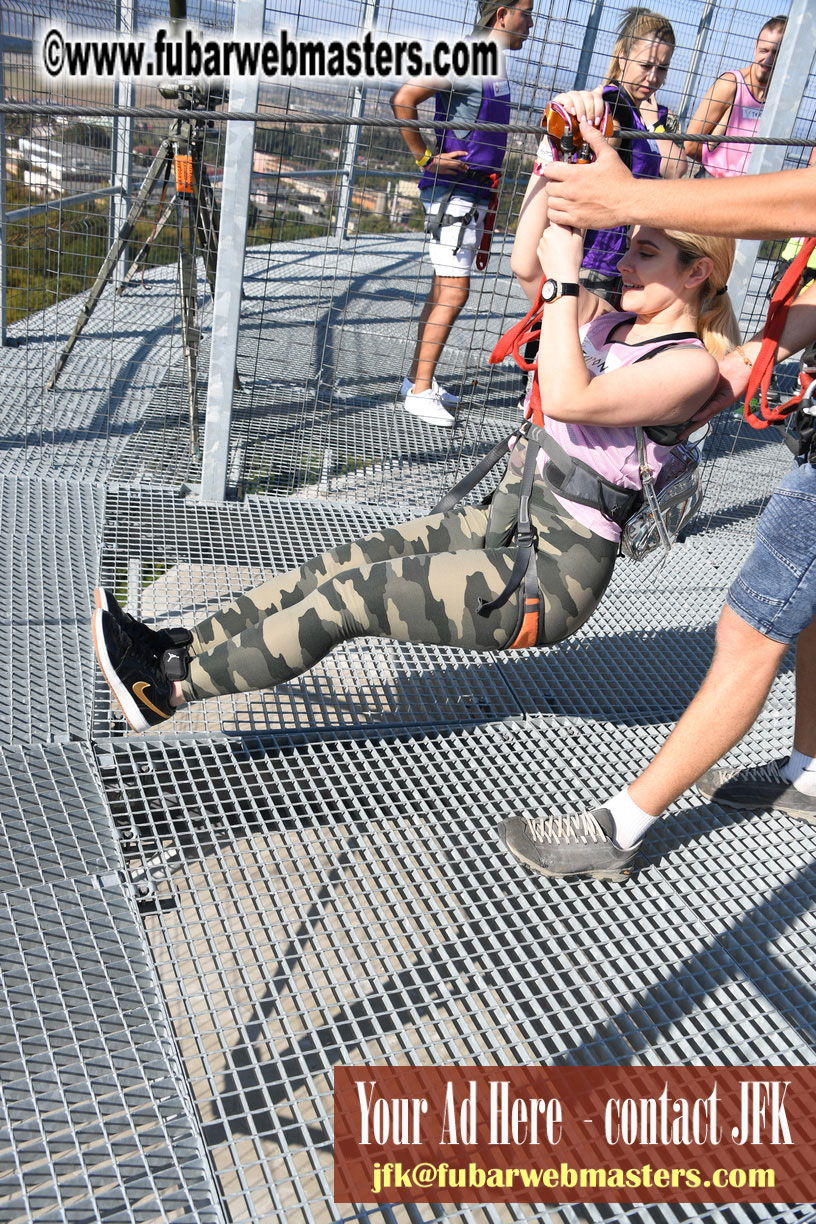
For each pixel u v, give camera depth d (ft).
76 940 5.81
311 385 16.58
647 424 5.89
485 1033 5.70
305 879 6.51
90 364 15.48
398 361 18.80
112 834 6.63
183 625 9.18
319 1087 5.54
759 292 13.55
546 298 5.73
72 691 8.12
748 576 6.21
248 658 6.46
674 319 6.13
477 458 14.60
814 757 7.86
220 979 5.85
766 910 7.06
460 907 6.51
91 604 9.30
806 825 8.02
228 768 7.59
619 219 5.38
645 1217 4.87
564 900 6.84
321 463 13.37
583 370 5.65
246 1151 5.26
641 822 6.73
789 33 11.23
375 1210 4.72
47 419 13.23
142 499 11.43
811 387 6.02
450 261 14.70
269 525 11.36
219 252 10.40
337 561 7.07
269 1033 5.32
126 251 17.98
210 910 6.40
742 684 6.31
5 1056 5.11
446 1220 4.70
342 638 6.49
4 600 9.12
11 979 5.49
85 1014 5.39
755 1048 5.96
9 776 7.02
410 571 6.32
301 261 26.61
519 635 6.41
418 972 6.21
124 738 7.66
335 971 6.07
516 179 11.19
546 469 6.30
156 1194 4.57
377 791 7.39
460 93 13.37
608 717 9.14
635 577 12.07
